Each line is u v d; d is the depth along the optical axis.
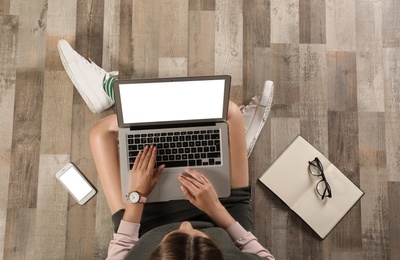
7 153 1.67
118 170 1.42
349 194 1.69
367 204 1.72
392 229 1.71
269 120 1.75
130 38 1.76
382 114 1.78
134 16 1.77
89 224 1.65
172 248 0.80
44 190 1.66
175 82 1.24
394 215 1.72
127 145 1.38
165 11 1.78
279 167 1.69
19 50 1.72
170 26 1.78
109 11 1.77
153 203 1.39
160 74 1.76
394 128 1.77
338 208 1.68
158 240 1.13
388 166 1.75
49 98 1.71
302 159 1.70
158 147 1.39
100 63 1.75
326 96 1.77
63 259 1.63
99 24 1.76
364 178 1.74
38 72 1.72
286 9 1.80
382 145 1.76
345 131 1.76
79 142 1.69
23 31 1.73
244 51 1.78
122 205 1.40
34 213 1.65
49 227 1.64
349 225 1.70
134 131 1.38
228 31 1.79
